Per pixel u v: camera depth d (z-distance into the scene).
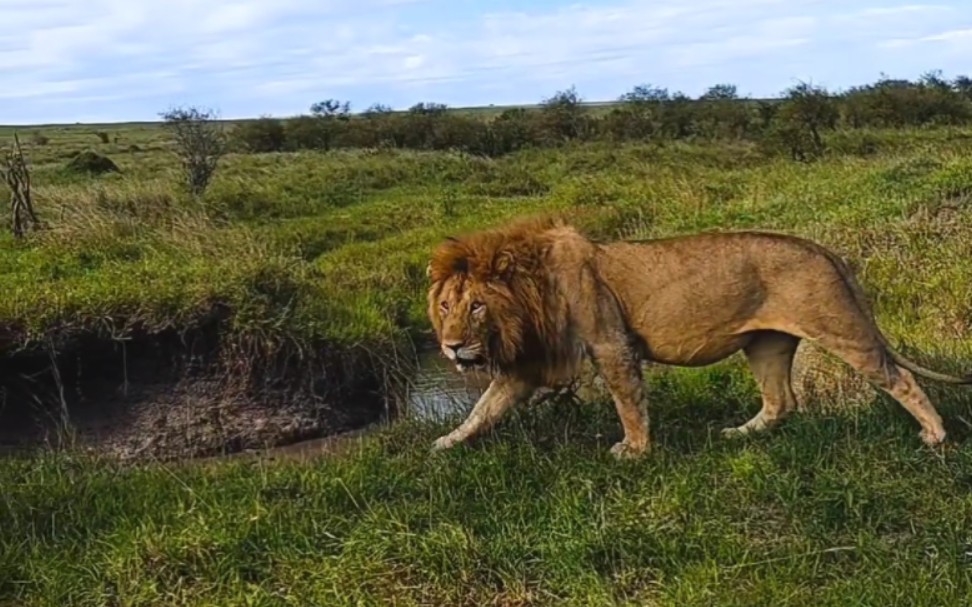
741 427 7.19
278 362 10.23
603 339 6.79
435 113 45.59
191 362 10.09
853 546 5.53
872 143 28.61
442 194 24.48
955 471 6.18
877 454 6.44
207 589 5.45
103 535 5.93
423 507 6.07
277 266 11.18
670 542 5.59
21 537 6.01
